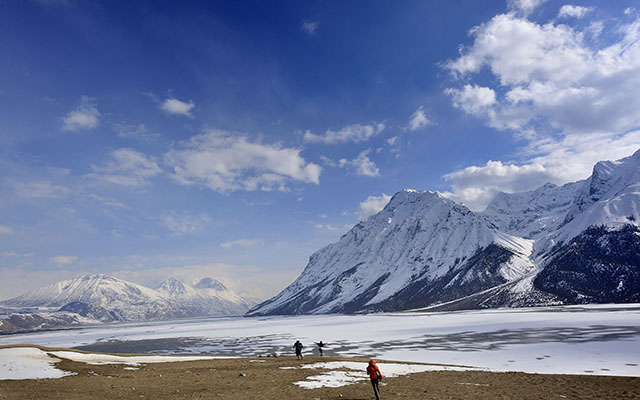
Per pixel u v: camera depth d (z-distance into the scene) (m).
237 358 60.19
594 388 31.20
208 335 173.62
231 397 28.83
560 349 68.44
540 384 33.78
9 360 43.75
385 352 81.75
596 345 69.62
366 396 28.72
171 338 164.50
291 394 29.94
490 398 27.67
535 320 131.00
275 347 106.00
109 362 51.00
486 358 64.75
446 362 63.12
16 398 26.92
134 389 32.34
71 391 30.61
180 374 41.53
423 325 149.12
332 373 40.62
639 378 35.28
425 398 27.72
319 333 146.75
